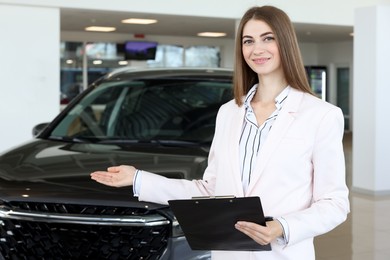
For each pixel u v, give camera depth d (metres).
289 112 2.04
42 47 9.61
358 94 8.44
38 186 3.05
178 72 4.89
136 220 2.80
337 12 12.41
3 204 3.02
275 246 1.98
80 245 2.89
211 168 2.28
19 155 3.66
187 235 1.99
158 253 2.81
